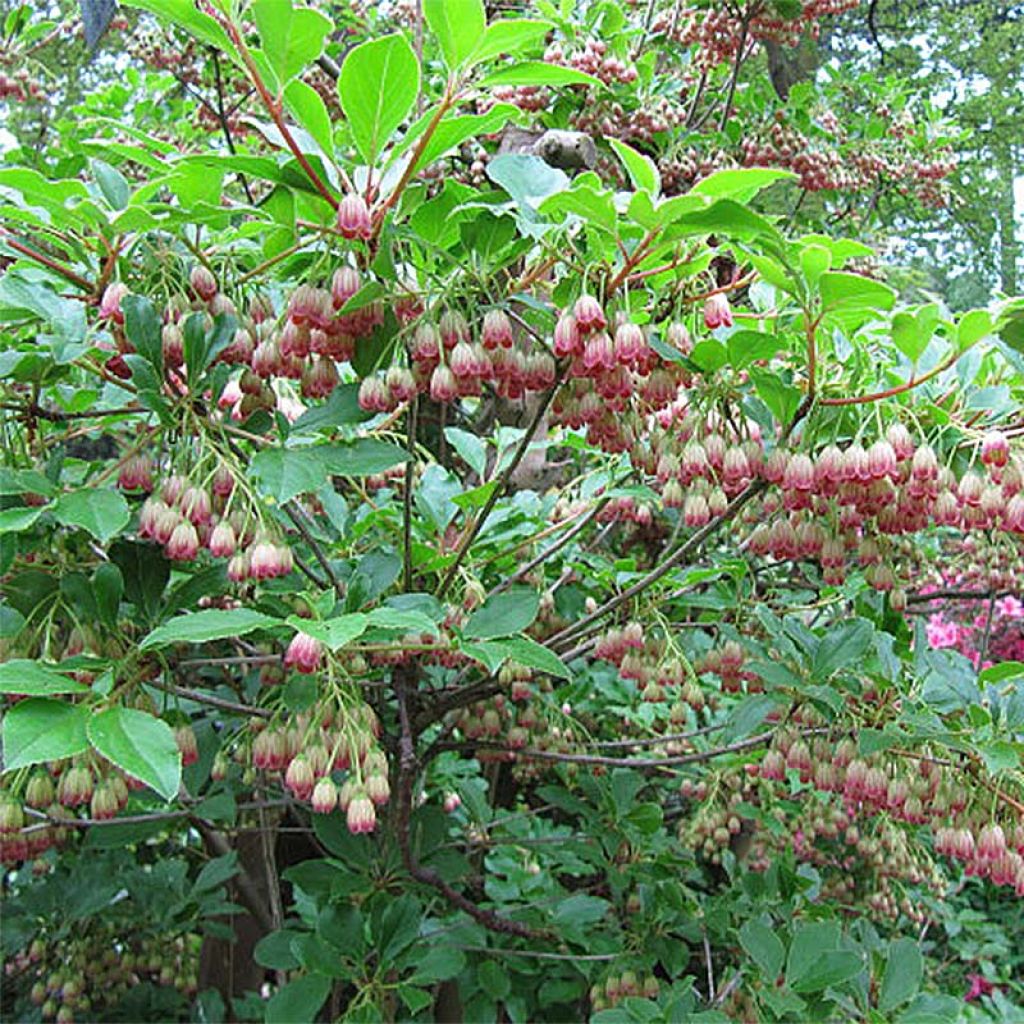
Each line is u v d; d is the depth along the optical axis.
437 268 1.92
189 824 3.49
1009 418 2.18
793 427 2.01
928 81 11.12
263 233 2.06
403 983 2.40
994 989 5.72
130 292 1.82
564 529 2.94
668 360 1.95
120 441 2.71
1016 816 2.16
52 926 3.19
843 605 3.02
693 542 2.21
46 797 1.70
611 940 2.96
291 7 1.52
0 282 1.85
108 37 7.33
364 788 1.76
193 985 3.67
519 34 1.60
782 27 4.82
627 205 1.68
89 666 1.59
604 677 3.90
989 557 3.29
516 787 4.75
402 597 2.01
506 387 1.91
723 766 3.17
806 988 2.34
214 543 1.71
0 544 1.72
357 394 1.86
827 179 5.31
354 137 1.67
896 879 4.09
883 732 2.12
